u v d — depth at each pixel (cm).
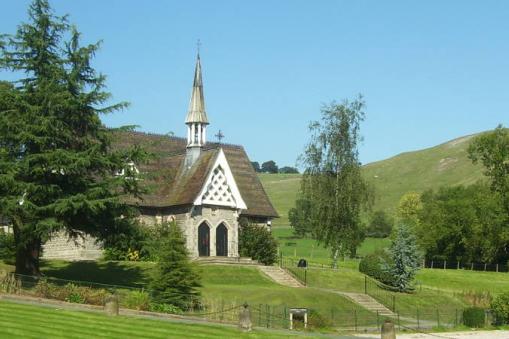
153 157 4628
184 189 6462
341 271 6519
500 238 9975
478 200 10388
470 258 10575
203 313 4022
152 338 2738
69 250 5906
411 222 11581
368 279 6378
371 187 7550
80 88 4325
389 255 6462
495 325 5241
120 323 2988
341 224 7388
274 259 6819
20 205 4044
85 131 4469
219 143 7156
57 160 4122
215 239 6397
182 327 3067
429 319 5341
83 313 3150
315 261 8975
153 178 4744
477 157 10912
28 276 4191
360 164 7481
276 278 5947
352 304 5291
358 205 7394
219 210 6431
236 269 5941
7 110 4162
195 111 6844
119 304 3906
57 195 4219
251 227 6800
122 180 4362
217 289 5106
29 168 4134
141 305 3934
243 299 4838
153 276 4275
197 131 6838
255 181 7338
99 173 4525
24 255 4450
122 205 4506
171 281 4166
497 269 9919
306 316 4338
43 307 3250
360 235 7594
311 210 7494
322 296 5206
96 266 5497
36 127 4119
